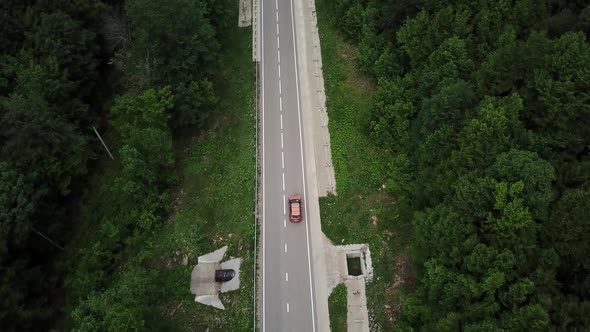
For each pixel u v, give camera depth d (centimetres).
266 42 8531
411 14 7231
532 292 4491
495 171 4938
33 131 6450
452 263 4916
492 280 4494
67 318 6138
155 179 6588
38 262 6744
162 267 6278
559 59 5269
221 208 6644
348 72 7875
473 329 4409
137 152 6328
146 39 7012
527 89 5519
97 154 7594
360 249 6134
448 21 6581
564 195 4706
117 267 6350
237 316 5794
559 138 5231
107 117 7981
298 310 5784
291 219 6366
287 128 7375
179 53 7106
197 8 7306
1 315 5559
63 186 6862
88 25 7988
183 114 7031
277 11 8994
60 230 6894
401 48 7006
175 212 6694
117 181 6681
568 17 6122
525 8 6338
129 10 6981
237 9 9131
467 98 5731
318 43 8412
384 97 6831
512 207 4644
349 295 5806
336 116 7394
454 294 4741
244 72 8144
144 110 6706
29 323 5825
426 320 5041
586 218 4466
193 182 6944
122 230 6481
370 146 6950
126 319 4778
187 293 5991
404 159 6353
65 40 7362
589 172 4856
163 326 5403
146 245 6381
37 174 6569
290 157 7056
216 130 7475
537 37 5556
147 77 7050
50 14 7438
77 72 7569
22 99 6531
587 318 4181
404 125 6619
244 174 6919
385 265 5969
